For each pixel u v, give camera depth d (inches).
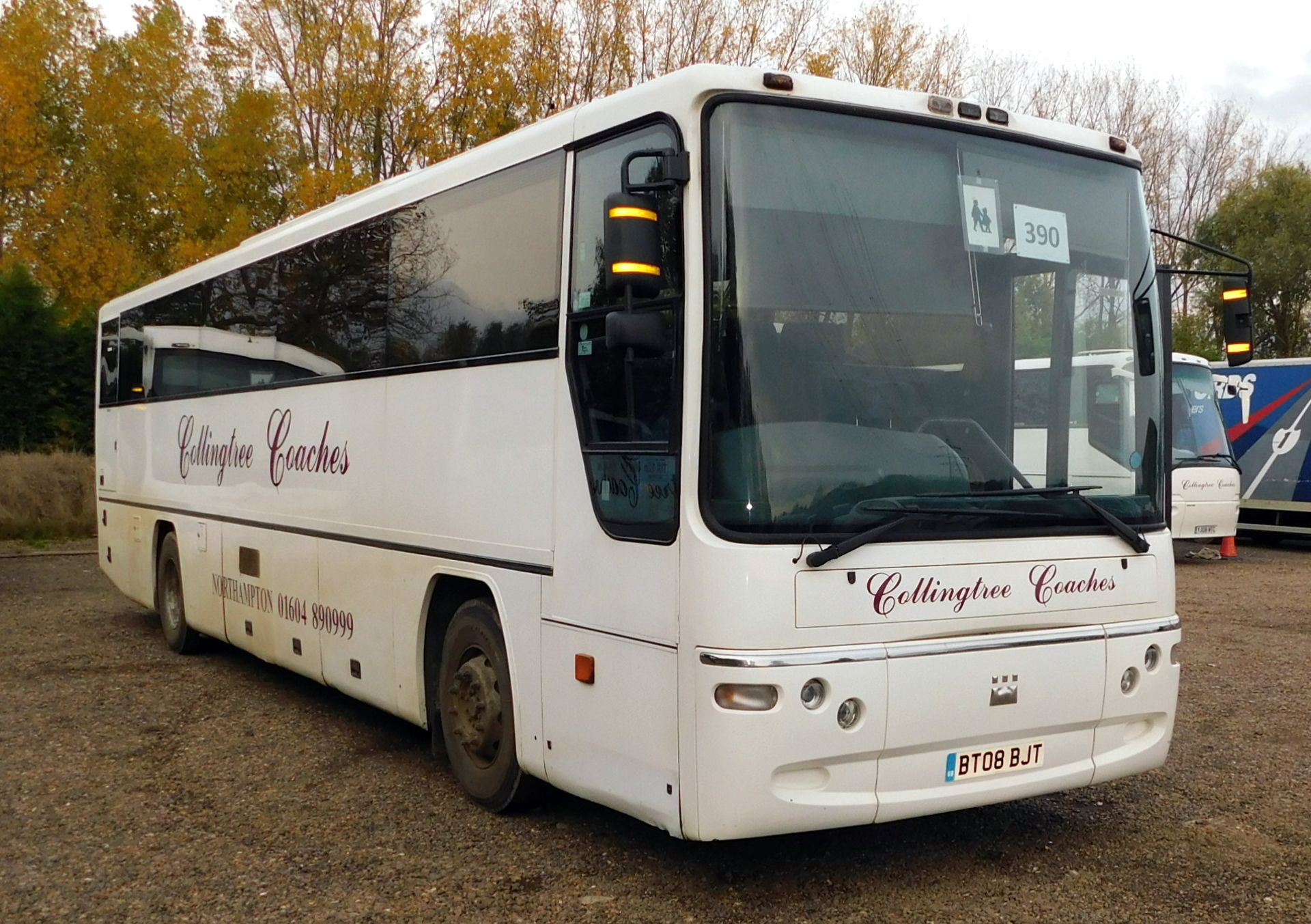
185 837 222.4
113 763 273.9
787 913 184.4
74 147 1235.2
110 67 1174.3
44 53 1189.7
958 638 186.4
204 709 330.6
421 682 255.9
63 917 185.3
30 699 342.0
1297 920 182.7
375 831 225.0
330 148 1018.1
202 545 385.4
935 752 184.4
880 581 179.2
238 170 1022.4
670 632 178.4
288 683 368.2
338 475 291.7
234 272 367.2
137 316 463.2
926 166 198.8
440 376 248.1
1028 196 208.7
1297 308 1412.4
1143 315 219.6
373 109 998.4
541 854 211.6
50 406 975.0
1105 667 200.7
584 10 1033.5
